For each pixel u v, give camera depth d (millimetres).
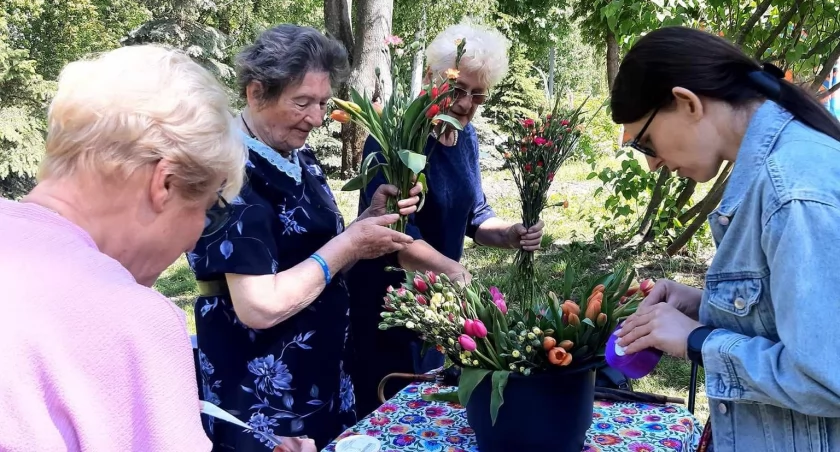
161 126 903
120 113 885
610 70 6871
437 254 1938
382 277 2309
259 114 1780
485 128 13594
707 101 1142
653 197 5969
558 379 1339
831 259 951
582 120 2457
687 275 5531
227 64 16828
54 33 14375
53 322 789
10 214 873
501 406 1368
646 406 1729
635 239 6285
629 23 5129
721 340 1112
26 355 766
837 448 1096
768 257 1027
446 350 1425
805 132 1077
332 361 1896
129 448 802
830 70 4914
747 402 1169
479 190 2539
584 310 1415
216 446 1778
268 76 1688
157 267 1006
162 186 927
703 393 3500
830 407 993
